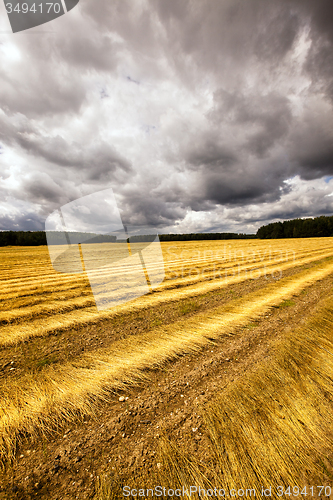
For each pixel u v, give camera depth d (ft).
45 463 5.67
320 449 6.03
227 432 6.54
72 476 5.32
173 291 24.98
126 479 5.22
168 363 10.73
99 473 5.38
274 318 16.47
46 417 7.25
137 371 9.91
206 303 20.72
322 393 8.22
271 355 11.00
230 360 10.80
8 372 9.91
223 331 14.25
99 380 9.24
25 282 31.50
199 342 12.76
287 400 7.83
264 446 6.08
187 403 7.86
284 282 28.45
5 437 6.46
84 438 6.46
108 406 7.84
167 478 5.23
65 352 11.77
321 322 15.10
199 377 9.46
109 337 13.62
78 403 7.91
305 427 6.71
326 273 33.86
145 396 8.34
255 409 7.44
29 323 15.92
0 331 14.51
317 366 9.96
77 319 16.57
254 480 5.24
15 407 7.66
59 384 8.97
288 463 5.65
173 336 13.60
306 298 21.24
